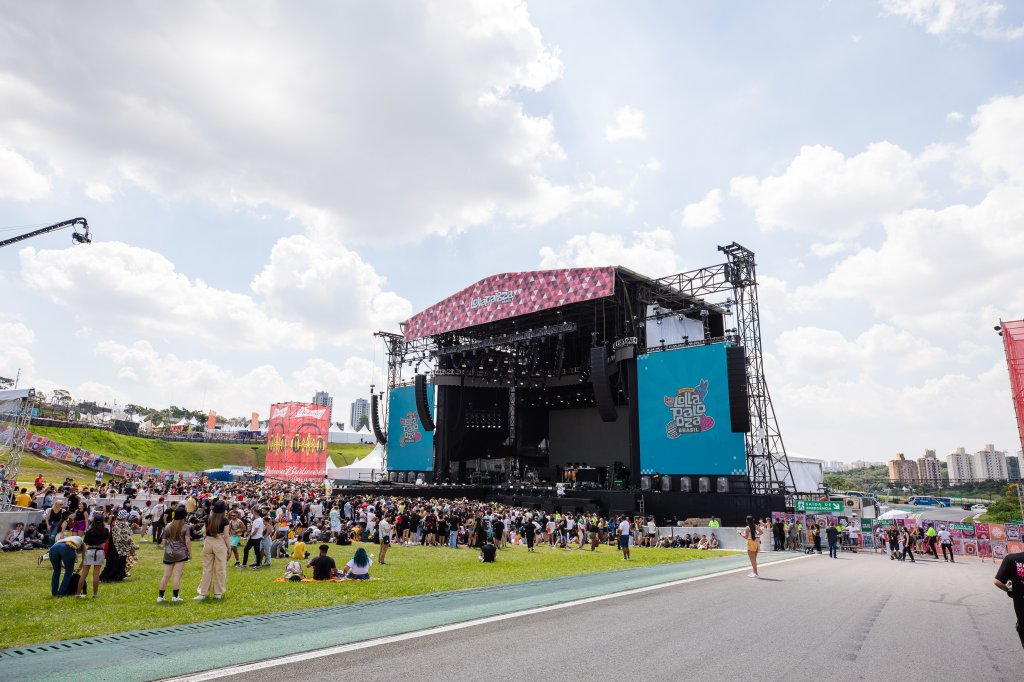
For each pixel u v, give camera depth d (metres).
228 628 8.31
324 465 67.88
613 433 63.91
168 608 9.57
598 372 42.38
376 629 8.38
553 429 68.19
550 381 62.00
